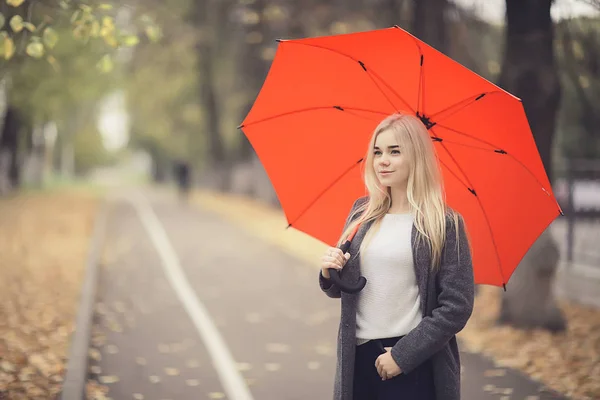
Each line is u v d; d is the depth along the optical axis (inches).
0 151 1512.1
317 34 858.8
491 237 153.3
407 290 135.8
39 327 356.5
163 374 303.7
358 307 138.7
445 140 150.9
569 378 298.8
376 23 668.1
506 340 368.8
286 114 162.1
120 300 469.1
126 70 1481.3
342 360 137.2
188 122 2058.3
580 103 493.0
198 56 1504.7
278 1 897.5
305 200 165.0
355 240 141.1
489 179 149.7
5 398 243.6
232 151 2005.4
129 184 4581.7
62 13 295.0
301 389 286.7
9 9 299.4
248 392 281.6
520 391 281.0
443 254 133.3
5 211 1127.0
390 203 144.3
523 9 378.3
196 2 1366.9
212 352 342.6
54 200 1529.3
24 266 563.2
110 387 282.8
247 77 1301.7
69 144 3198.8
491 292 526.0
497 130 142.3
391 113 153.8
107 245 778.8
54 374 276.4
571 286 497.4
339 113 158.4
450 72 137.6
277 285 550.3
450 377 134.1
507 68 385.4
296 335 382.0
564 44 416.2
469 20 516.1
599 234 472.1
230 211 1419.8
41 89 706.8
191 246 806.5
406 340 129.5
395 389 133.8
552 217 144.9
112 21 281.9
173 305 459.5
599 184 487.8
